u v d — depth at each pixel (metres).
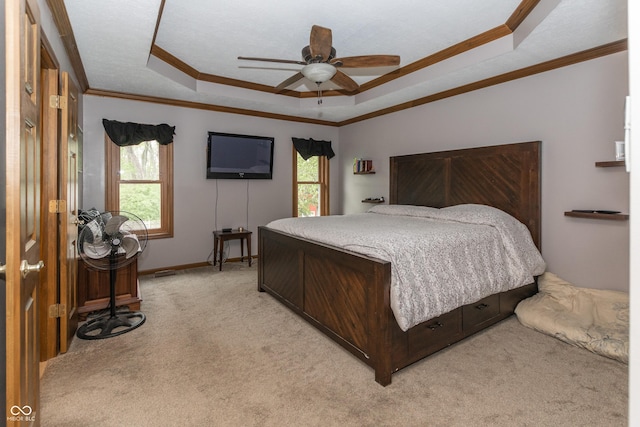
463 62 3.28
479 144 3.79
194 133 4.66
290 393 1.95
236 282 4.06
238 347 2.48
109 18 2.36
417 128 4.53
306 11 2.60
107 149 4.10
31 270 1.19
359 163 5.34
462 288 2.34
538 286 3.21
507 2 2.49
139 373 2.13
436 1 2.47
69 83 2.40
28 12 1.24
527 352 2.40
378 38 3.08
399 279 2.06
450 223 3.16
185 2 2.47
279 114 5.24
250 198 5.19
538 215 3.26
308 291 2.79
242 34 2.98
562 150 3.12
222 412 1.78
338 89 4.61
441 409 1.82
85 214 3.15
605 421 1.72
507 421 1.72
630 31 0.56
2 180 1.10
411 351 2.18
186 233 4.67
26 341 1.21
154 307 3.23
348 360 2.31
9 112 1.04
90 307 2.95
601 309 2.70
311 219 3.58
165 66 3.55
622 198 2.79
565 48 2.85
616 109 2.79
